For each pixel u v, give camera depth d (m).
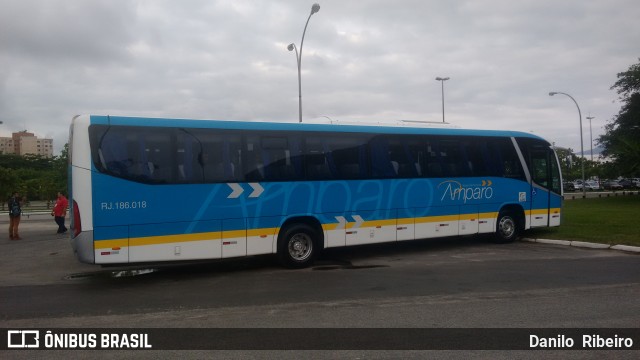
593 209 27.31
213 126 10.12
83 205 8.88
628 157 41.28
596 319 6.47
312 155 11.16
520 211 14.34
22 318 6.96
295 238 10.85
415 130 12.60
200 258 9.84
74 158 8.97
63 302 7.93
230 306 7.48
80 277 10.29
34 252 14.12
